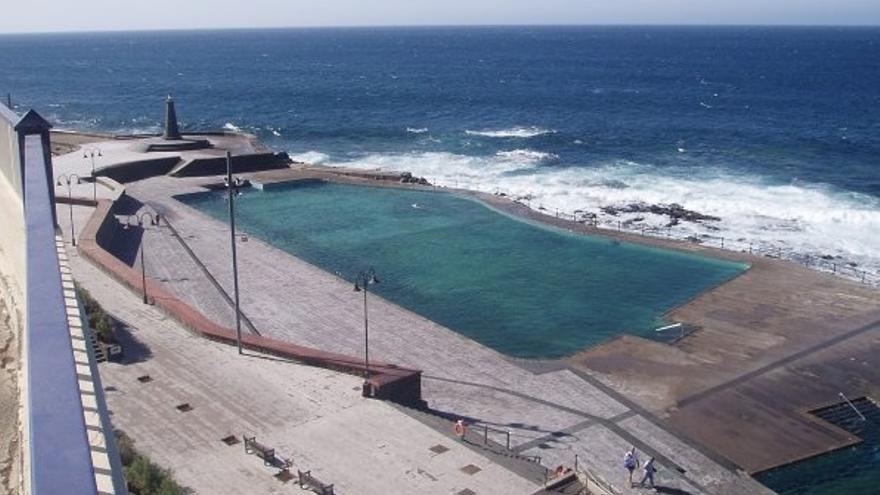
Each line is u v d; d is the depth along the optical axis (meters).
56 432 6.62
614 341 35.62
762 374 32.22
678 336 36.12
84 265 39.78
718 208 60.97
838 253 50.47
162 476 18.83
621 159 82.00
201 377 27.73
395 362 32.72
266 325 36.31
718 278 44.53
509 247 50.31
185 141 76.94
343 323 36.78
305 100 140.88
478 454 23.81
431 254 48.81
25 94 159.25
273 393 26.80
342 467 22.66
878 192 65.69
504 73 195.00
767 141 90.88
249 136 84.31
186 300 39.09
